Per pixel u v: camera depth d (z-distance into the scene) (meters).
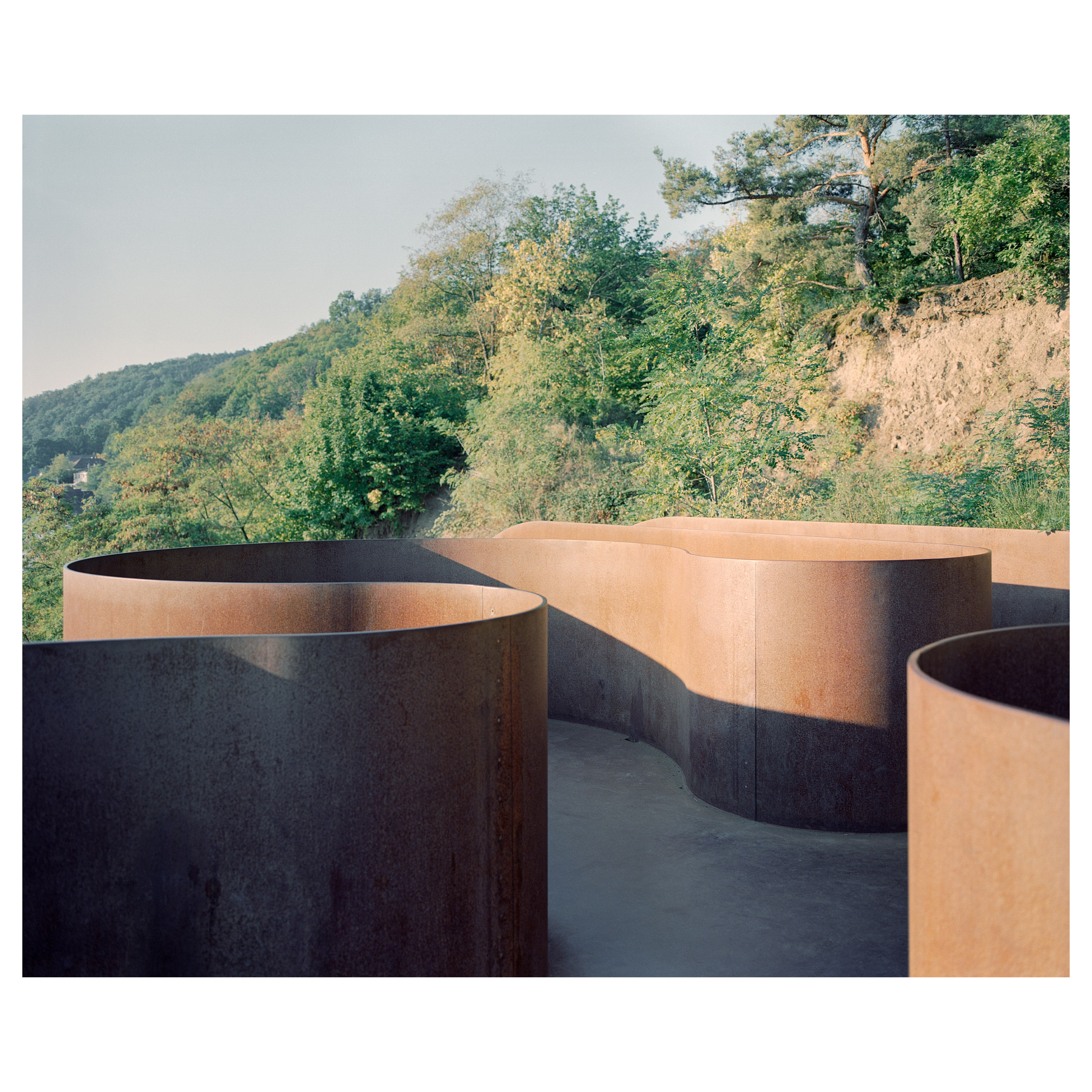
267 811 2.81
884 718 5.55
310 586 4.70
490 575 8.73
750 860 5.15
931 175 19.52
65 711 2.72
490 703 3.25
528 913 3.51
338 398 29.22
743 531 9.97
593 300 27.55
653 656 7.64
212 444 32.91
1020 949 2.01
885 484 16.36
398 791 2.96
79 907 2.74
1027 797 2.00
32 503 30.88
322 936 2.87
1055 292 16.70
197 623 4.77
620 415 25.50
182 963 2.78
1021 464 13.70
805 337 18.73
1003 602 8.05
